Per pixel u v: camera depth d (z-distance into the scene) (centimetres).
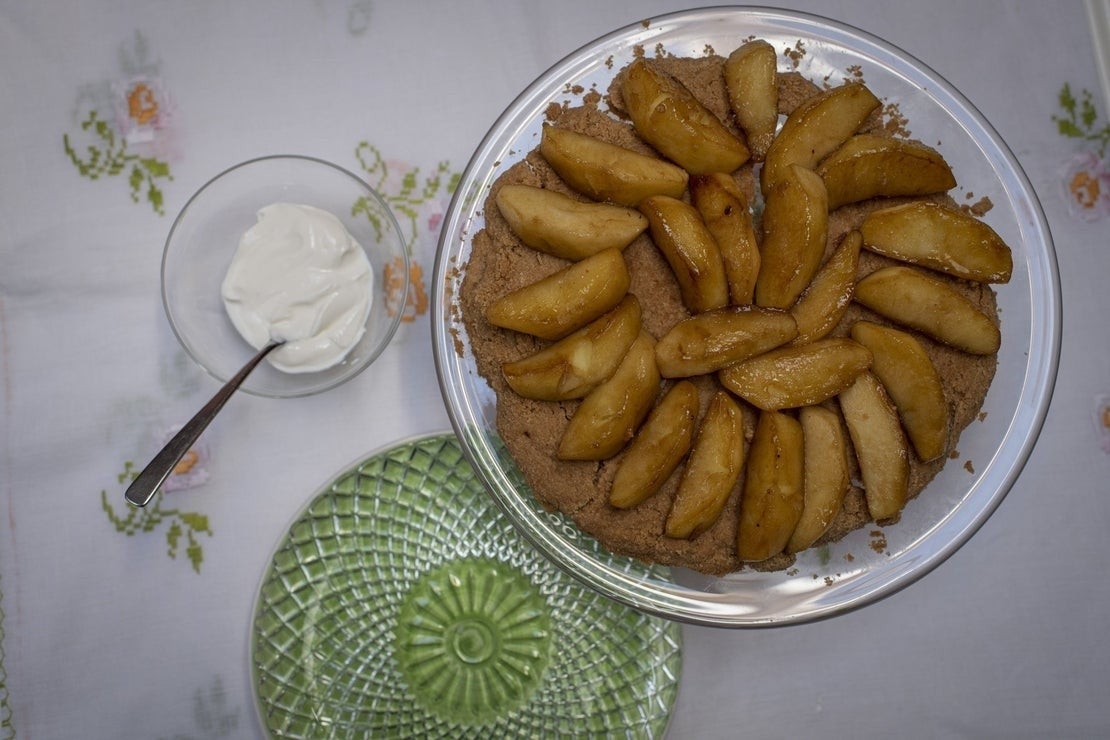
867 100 49
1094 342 58
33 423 58
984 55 59
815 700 57
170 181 59
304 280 54
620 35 53
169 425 58
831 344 47
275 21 59
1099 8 59
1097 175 59
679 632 56
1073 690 57
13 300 59
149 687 57
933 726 57
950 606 58
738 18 53
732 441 47
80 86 59
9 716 57
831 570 52
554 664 57
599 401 47
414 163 59
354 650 57
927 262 49
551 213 48
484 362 50
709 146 48
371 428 58
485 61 59
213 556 58
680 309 49
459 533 57
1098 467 58
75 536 58
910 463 50
